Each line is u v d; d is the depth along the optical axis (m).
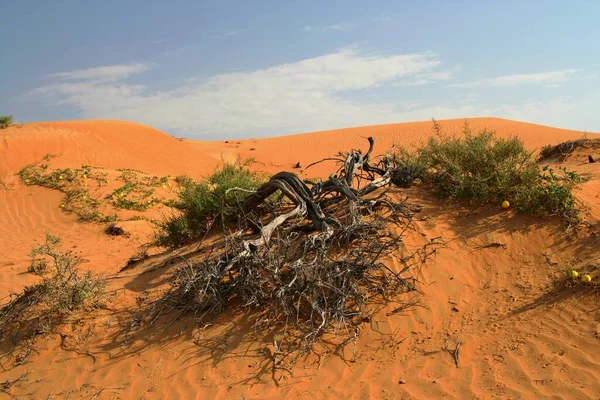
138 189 15.81
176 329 5.53
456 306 5.21
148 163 21.84
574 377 3.97
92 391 4.87
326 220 6.29
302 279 5.26
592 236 5.62
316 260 5.38
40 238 12.86
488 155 6.97
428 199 7.06
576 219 5.93
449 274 5.65
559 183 6.76
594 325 4.44
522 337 4.56
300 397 4.32
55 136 20.50
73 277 6.45
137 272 7.34
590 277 4.93
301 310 5.35
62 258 6.96
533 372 4.14
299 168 29.75
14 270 9.72
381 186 7.38
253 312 5.49
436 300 5.32
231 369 4.80
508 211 6.47
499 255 5.79
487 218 6.44
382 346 4.83
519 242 5.89
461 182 6.70
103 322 5.89
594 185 6.98
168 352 5.21
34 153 18.86
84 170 16.98
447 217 6.59
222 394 4.49
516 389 3.99
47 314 5.99
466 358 4.48
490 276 5.56
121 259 10.10
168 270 6.88
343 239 6.06
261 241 5.82
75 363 5.32
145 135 24.56
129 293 6.47
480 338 4.69
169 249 8.26
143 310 6.00
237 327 5.34
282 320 5.29
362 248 5.69
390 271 5.49
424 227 6.38
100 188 15.68
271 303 5.46
